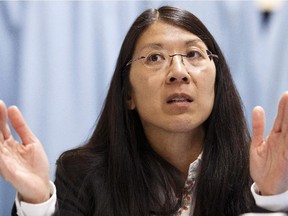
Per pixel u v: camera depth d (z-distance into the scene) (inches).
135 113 70.7
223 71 70.7
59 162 70.4
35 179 55.0
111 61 101.0
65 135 98.8
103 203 65.3
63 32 99.7
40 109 98.0
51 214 55.6
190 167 67.4
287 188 55.2
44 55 98.7
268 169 55.4
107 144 71.6
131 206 65.2
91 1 100.9
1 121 54.9
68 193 66.2
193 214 65.9
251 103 101.7
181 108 63.5
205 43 68.5
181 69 63.3
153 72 65.4
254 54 102.4
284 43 102.6
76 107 99.6
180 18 67.7
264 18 103.0
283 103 53.8
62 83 99.3
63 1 99.8
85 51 100.4
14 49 97.6
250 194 66.3
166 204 65.7
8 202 95.0
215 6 102.6
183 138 67.4
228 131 69.6
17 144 55.9
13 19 97.7
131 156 68.4
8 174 53.6
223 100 70.2
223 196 66.0
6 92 96.8
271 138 55.4
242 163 68.0
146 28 68.2
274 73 102.4
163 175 67.6
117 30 101.6
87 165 68.6
